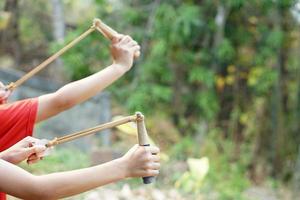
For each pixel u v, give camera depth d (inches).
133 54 130.2
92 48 436.5
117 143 446.0
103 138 426.6
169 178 347.3
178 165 368.8
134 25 456.1
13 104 118.5
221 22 449.7
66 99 120.7
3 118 115.5
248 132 470.6
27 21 574.2
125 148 420.8
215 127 490.6
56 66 503.2
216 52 451.5
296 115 458.6
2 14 541.0
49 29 576.1
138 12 451.8
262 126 462.6
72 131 416.5
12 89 127.5
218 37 450.9
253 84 462.9
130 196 290.5
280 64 461.4
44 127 402.3
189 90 480.1
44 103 119.6
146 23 454.6
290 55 466.3
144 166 98.3
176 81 478.0
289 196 407.2
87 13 565.0
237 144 474.9
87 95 123.1
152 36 441.7
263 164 452.8
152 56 444.8
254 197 386.3
